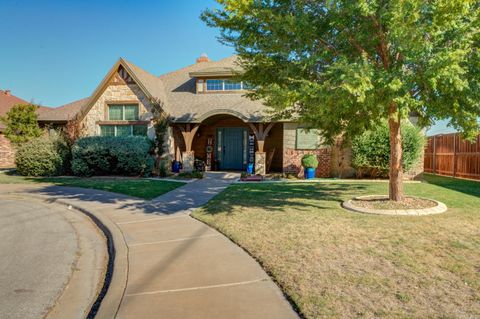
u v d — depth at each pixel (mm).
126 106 18609
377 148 14680
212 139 20797
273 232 5816
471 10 5719
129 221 7328
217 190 11773
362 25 6238
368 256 4496
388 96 5703
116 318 3070
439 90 6137
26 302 3756
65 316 3428
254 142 20031
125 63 18172
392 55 6672
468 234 5531
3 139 23781
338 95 5562
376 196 9219
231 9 6203
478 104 6363
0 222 7867
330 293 3385
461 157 16125
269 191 11172
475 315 2912
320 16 6695
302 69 6566
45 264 5066
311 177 15953
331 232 5734
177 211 8195
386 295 3324
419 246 4898
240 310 3148
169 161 18281
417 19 5281
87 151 16109
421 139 14211
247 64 8062
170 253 4988
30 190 12336
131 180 15156
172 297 3482
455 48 5633
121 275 4148
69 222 7914
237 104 18766
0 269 4828
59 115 20500
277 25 6211
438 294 3336
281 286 3643
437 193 10242
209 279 3936
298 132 17031
